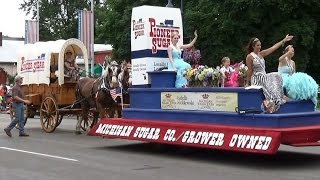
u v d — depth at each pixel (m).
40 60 19.31
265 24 31.00
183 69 12.71
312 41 30.64
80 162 11.49
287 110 10.88
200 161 11.52
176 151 13.23
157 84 12.94
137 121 12.89
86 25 31.73
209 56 32.00
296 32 29.91
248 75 11.13
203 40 32.16
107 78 16.34
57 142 15.52
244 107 10.72
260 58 11.09
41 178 9.59
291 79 11.05
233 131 10.62
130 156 12.43
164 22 14.71
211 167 10.66
